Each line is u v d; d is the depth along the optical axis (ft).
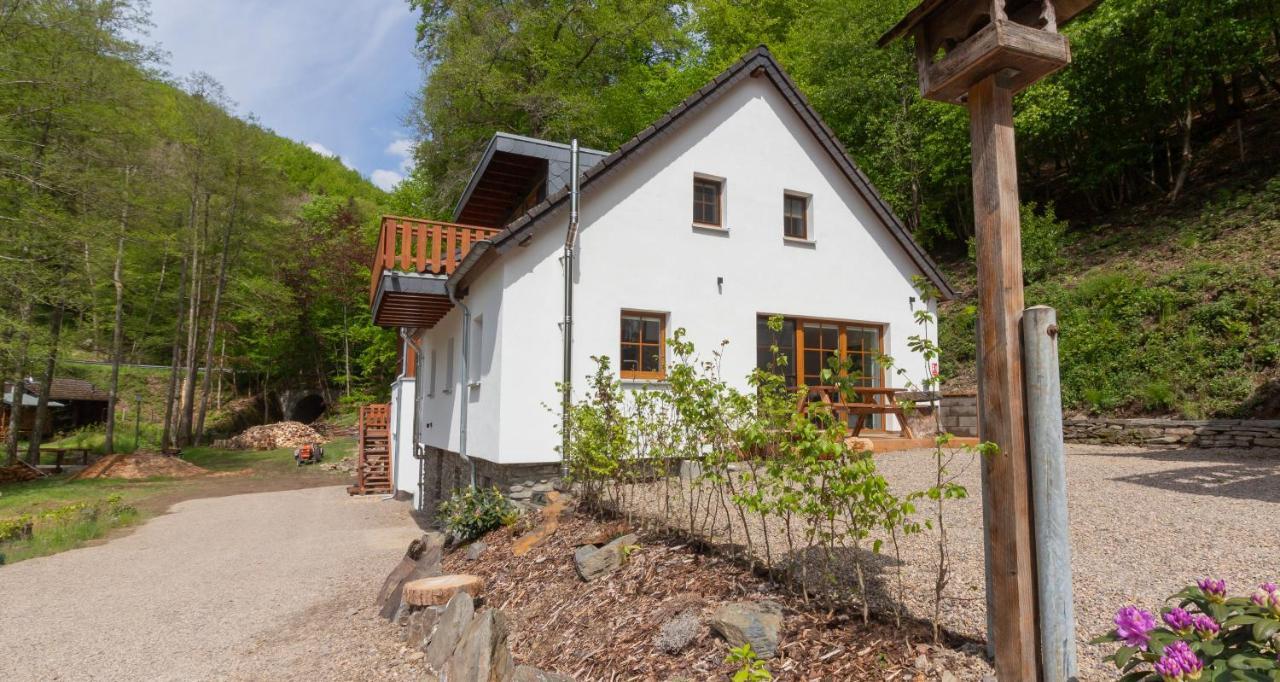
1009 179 9.21
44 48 68.03
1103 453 31.83
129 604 24.04
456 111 72.38
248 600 24.22
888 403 34.30
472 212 42.91
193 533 39.73
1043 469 8.63
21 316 66.59
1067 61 9.23
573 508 22.57
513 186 38.65
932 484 22.84
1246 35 48.26
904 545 15.29
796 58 77.71
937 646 9.90
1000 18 8.94
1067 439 38.96
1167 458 28.55
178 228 93.35
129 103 72.59
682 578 14.56
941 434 10.06
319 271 130.93
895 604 11.51
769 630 10.93
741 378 30.86
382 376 126.72
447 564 22.77
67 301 68.54
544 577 18.10
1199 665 6.10
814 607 11.73
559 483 25.85
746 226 31.86
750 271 31.73
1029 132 57.36
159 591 25.90
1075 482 22.85
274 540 36.76
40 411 77.05
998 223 9.08
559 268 27.86
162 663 18.07
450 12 75.66
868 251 35.09
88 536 38.11
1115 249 53.47
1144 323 42.55
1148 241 51.75
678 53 86.53
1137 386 38.73
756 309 31.68
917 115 69.26
